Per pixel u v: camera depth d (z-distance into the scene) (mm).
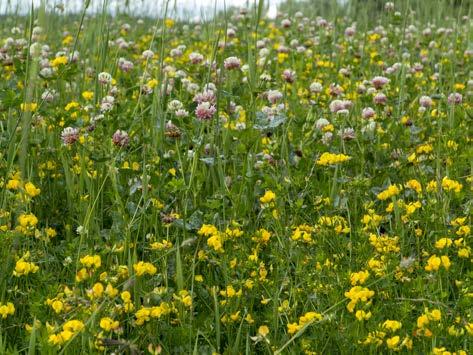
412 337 2445
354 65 6410
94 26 6387
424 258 3113
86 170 3705
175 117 4012
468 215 3406
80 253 2891
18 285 2869
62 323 2402
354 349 2410
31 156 3881
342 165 3961
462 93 5723
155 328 2465
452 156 4094
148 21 9242
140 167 3791
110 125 3857
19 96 3689
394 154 4285
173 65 6457
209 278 2963
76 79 5582
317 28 8953
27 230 2865
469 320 2475
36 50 2320
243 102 4445
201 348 2492
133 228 3189
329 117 4930
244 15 7273
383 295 2709
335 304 2459
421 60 7273
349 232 3297
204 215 3289
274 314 2533
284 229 3139
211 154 3850
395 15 7680
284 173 3830
